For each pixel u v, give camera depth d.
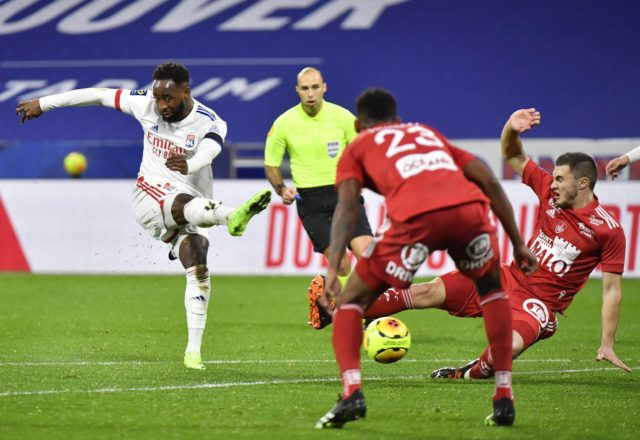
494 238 17.50
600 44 81.00
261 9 85.94
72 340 31.78
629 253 55.41
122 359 27.27
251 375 24.38
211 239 58.12
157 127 26.34
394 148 17.33
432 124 78.75
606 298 23.44
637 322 38.75
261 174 61.59
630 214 55.38
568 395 21.56
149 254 59.50
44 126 80.00
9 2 87.06
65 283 53.97
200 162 25.08
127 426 17.64
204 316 25.75
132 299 46.47
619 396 21.45
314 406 19.77
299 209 32.03
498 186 17.52
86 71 84.44
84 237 59.50
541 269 23.80
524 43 81.75
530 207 55.41
